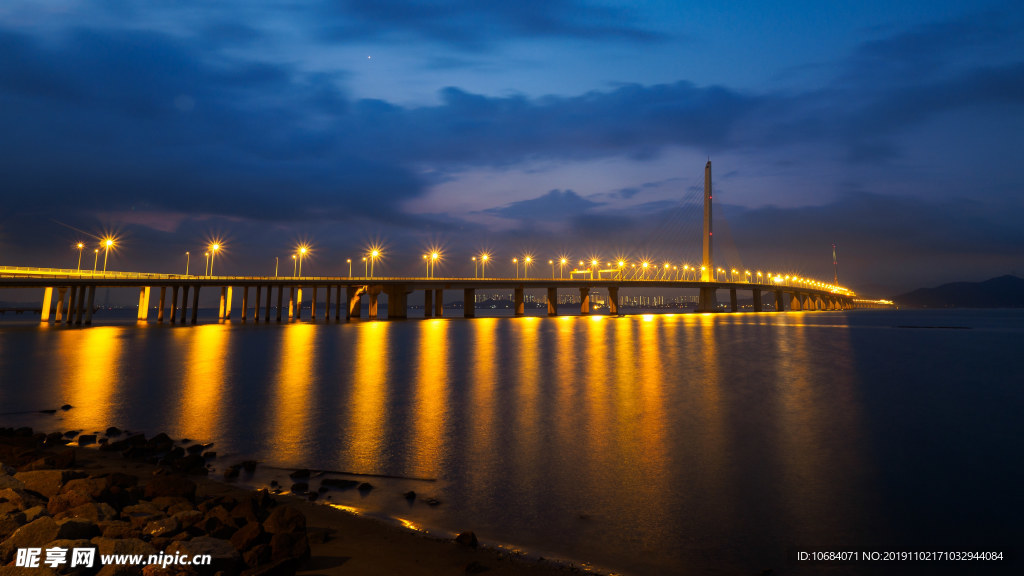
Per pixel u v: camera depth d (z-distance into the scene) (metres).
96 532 8.48
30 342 63.06
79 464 15.15
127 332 83.94
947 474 16.22
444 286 150.88
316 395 28.83
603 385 33.81
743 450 18.64
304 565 8.88
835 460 17.58
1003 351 63.09
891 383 36.16
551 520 12.28
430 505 13.02
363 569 8.87
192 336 75.88
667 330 102.56
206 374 36.88
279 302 132.12
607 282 184.62
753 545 11.30
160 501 10.34
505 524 11.96
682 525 12.22
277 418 22.84
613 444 19.20
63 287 106.75
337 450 17.86
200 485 13.62
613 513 12.82
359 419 22.86
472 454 17.66
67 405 24.70
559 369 42.34
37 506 9.25
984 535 11.96
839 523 12.53
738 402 28.22
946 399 29.95
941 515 13.09
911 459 17.81
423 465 16.34
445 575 8.87
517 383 34.38
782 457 17.83
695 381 36.16
